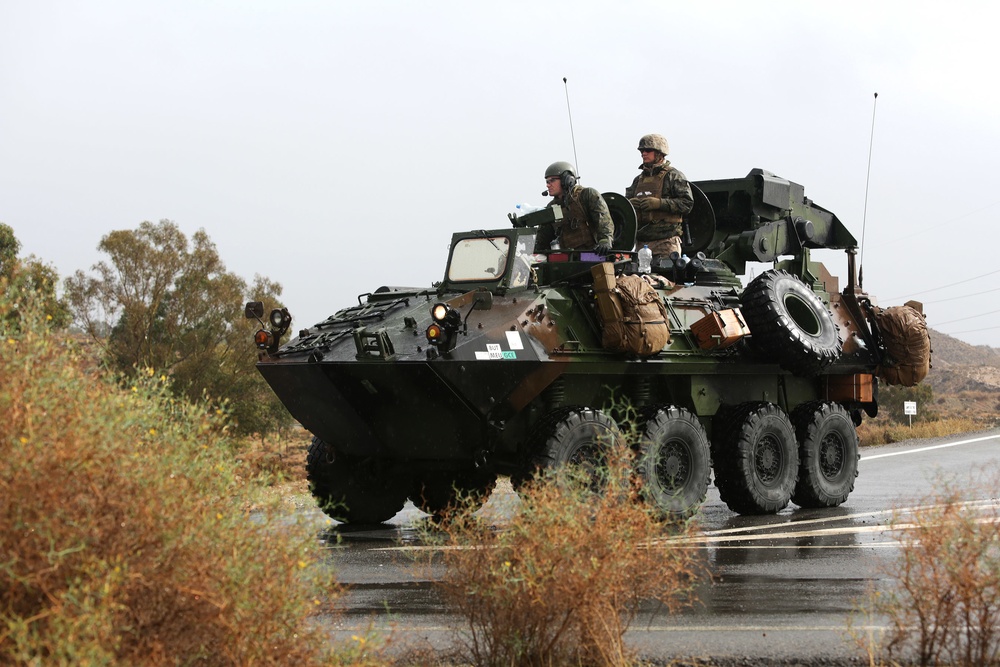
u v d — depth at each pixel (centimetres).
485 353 1020
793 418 1352
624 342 1116
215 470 470
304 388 1123
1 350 441
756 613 662
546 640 515
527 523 529
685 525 702
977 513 616
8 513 380
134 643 399
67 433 400
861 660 545
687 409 1230
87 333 2598
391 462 1195
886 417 5288
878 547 931
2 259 2283
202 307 2730
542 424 1041
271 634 432
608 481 571
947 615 533
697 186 1468
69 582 373
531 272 1142
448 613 664
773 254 1520
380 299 1214
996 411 7256
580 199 1291
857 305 1493
